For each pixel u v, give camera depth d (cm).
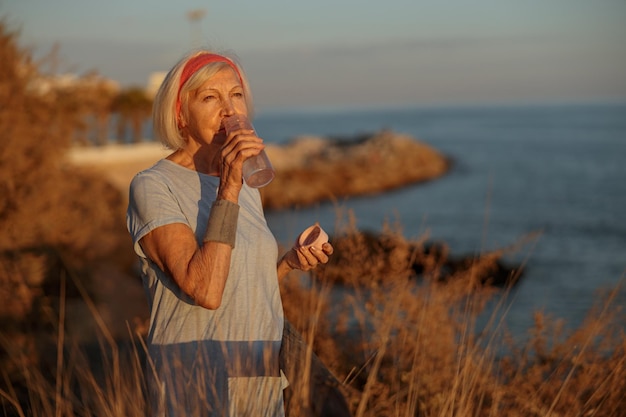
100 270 1039
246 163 203
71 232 1123
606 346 343
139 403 288
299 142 7381
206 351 209
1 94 1130
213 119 215
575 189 4903
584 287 1730
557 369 325
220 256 198
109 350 514
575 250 2505
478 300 371
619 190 4784
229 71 218
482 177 5981
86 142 1361
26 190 1091
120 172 3372
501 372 335
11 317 645
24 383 477
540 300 1383
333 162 6112
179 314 210
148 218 206
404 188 5344
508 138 12862
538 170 6469
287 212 418
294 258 241
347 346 360
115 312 800
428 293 369
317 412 183
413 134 15588
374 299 354
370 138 7312
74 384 428
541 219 3459
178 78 217
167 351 211
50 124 1220
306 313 370
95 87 1300
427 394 310
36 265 785
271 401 210
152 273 214
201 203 215
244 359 208
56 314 696
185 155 224
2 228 1005
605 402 317
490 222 3338
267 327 215
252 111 234
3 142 1086
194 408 206
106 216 1276
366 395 271
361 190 5069
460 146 10531
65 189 1181
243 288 212
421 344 338
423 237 396
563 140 11700
